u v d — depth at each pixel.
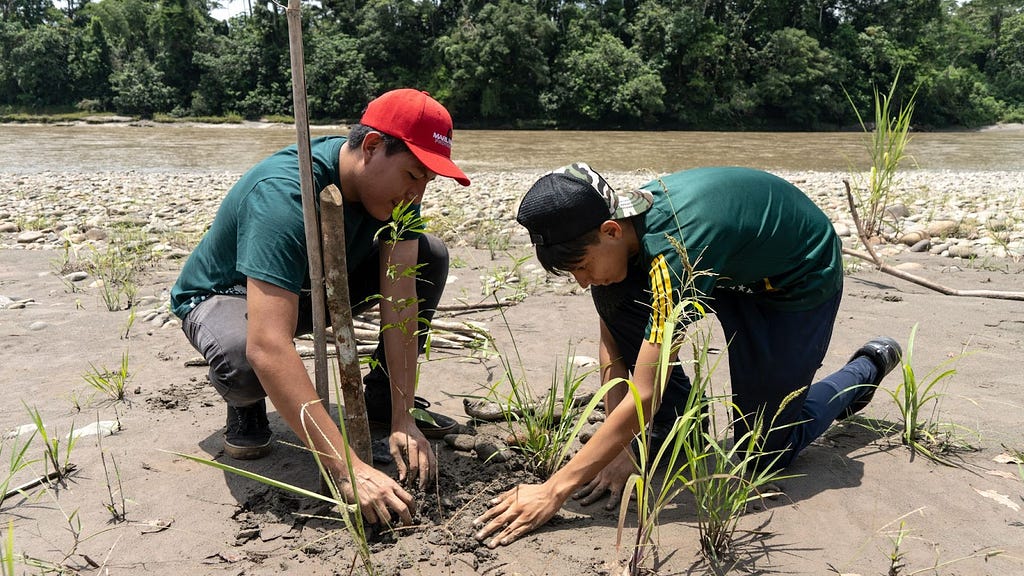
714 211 2.06
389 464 2.51
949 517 2.16
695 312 1.98
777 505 2.26
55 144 24.02
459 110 41.41
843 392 2.43
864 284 5.04
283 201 2.11
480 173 15.28
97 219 7.92
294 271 2.09
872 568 1.92
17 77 45.38
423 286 2.83
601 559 2.00
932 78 44.09
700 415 2.03
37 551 2.01
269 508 2.25
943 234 6.70
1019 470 2.37
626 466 2.40
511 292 4.80
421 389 3.23
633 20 44.66
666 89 40.56
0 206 9.30
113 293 4.89
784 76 40.50
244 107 41.66
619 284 2.24
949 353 3.55
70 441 2.43
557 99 40.16
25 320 4.23
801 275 2.27
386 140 2.16
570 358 3.57
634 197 2.05
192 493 2.33
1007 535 2.06
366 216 2.41
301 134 1.93
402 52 43.56
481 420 2.89
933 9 46.00
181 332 4.03
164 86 43.56
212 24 52.44
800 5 45.19
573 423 2.83
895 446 2.63
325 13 46.19
